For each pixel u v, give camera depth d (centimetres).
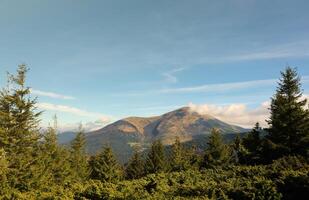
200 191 2083
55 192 2733
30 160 3888
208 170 2959
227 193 1953
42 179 3722
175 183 2512
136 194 2127
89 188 2503
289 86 4216
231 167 2859
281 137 3941
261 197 1756
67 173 5744
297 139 3875
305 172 2111
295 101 4103
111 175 5950
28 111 3912
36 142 4050
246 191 1884
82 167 6806
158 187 2288
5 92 3884
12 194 2822
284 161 2628
